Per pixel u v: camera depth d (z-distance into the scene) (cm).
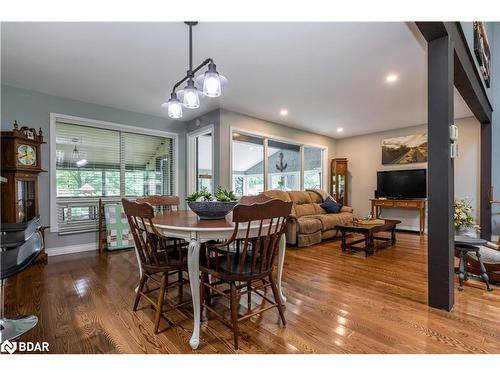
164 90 344
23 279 259
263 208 151
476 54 279
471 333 160
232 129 443
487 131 421
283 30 216
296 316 184
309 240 414
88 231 391
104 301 209
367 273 277
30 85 327
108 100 382
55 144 362
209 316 186
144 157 460
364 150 632
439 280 189
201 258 190
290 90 349
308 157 622
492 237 418
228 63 272
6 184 300
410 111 446
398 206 534
